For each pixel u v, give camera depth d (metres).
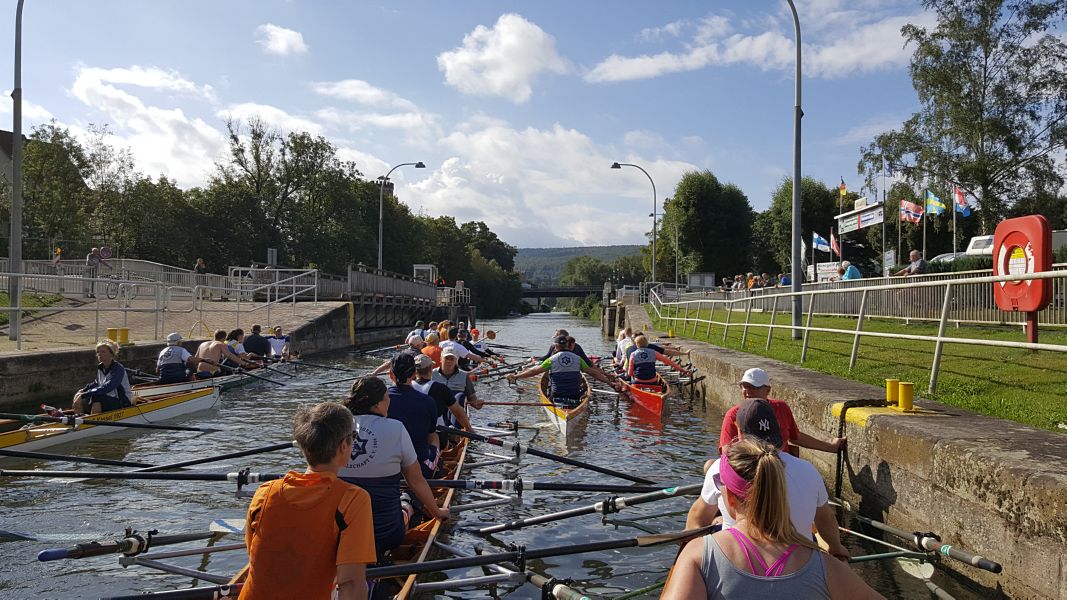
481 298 117.62
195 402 13.45
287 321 27.19
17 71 17.12
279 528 3.09
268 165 62.00
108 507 7.71
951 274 14.37
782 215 66.75
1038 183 35.94
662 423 13.34
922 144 38.28
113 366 11.27
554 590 4.45
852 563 5.80
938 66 36.47
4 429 9.91
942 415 6.98
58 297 25.41
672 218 74.12
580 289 126.50
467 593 5.70
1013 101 35.56
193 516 7.44
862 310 10.55
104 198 51.09
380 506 4.98
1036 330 8.88
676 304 34.75
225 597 4.25
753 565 2.45
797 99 16.91
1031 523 4.68
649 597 5.59
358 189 71.19
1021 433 5.97
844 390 8.94
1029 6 34.91
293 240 62.25
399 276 47.28
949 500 5.65
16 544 6.59
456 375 10.25
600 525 7.31
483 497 8.28
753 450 2.72
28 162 47.03
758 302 26.27
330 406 3.26
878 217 26.80
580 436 12.01
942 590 5.29
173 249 53.03
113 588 5.62
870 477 7.01
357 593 3.06
